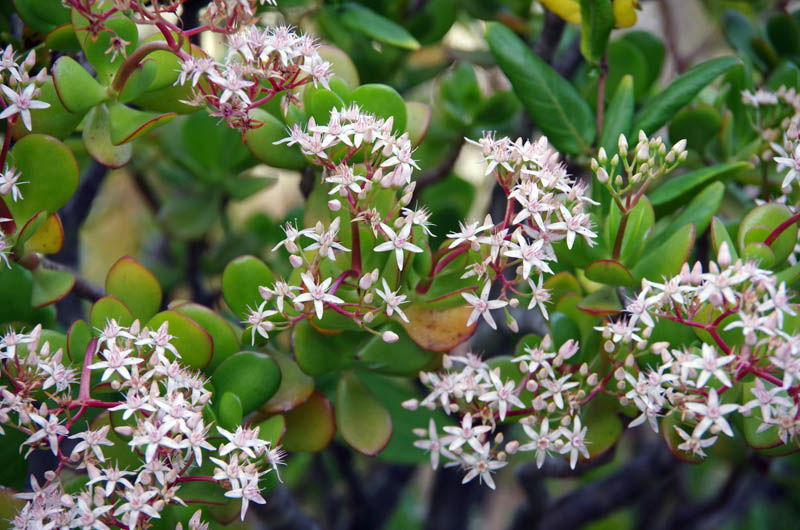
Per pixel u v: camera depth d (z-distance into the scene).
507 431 1.01
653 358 0.74
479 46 0.95
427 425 0.87
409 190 0.72
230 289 0.74
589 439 0.75
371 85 0.74
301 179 0.78
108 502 0.72
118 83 0.74
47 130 0.75
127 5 0.72
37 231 0.75
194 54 0.73
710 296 0.70
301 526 0.83
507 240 0.73
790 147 0.75
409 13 0.87
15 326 0.74
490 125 0.90
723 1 0.92
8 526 0.72
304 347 0.74
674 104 0.78
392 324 0.75
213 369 0.74
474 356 0.74
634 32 0.87
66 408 0.71
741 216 0.81
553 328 0.75
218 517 0.74
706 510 0.95
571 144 0.79
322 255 0.72
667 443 0.73
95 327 0.74
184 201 0.88
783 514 1.09
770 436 0.72
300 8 0.83
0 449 0.74
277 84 0.73
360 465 1.19
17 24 0.82
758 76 0.87
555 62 0.88
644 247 0.76
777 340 0.70
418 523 1.25
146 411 0.72
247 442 0.71
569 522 0.92
